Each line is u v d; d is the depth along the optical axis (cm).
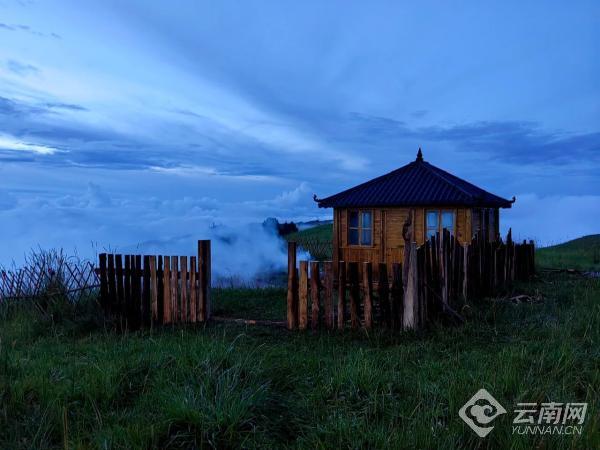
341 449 410
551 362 591
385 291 851
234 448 411
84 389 517
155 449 402
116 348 733
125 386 535
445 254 926
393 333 820
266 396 479
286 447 417
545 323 814
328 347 765
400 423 457
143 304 1000
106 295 1034
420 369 611
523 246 1513
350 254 1689
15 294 1061
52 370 599
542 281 1465
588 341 684
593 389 504
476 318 876
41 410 475
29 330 926
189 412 432
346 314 913
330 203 1702
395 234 1614
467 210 1503
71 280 1105
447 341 757
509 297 1126
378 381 535
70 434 434
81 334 927
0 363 593
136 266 1007
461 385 518
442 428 434
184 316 985
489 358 636
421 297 840
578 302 984
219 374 517
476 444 414
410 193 1617
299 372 593
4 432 435
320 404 498
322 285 910
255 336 862
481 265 1138
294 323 904
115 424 440
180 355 602
